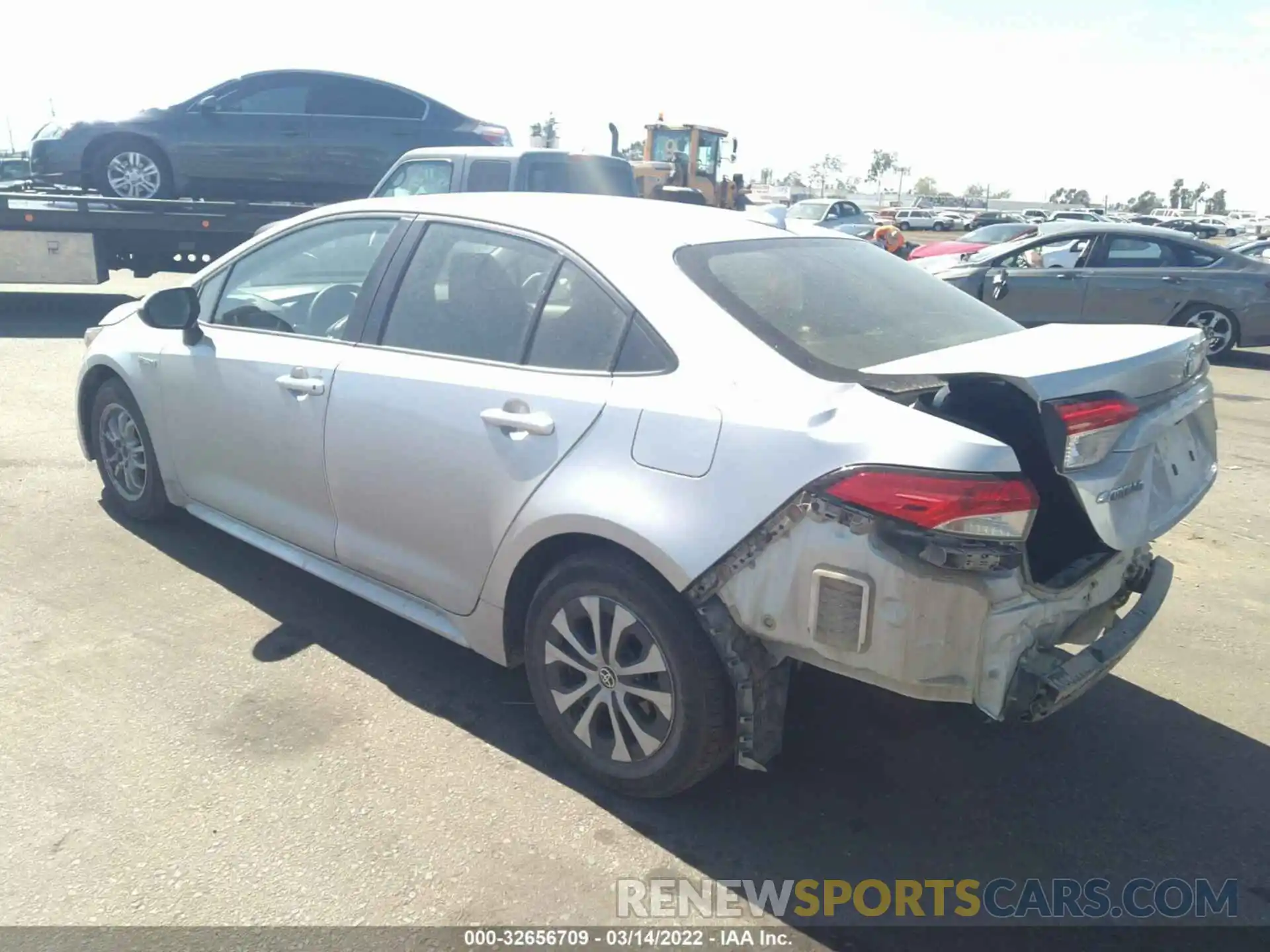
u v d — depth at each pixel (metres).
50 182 11.23
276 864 2.64
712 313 2.84
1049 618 2.55
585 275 3.07
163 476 4.52
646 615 2.78
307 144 11.30
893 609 2.39
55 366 8.55
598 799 2.99
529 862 2.71
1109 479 2.61
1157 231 11.91
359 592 3.67
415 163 9.63
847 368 2.67
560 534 2.93
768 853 2.80
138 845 2.69
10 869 2.58
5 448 6.07
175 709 3.35
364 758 3.13
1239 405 9.38
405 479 3.34
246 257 4.19
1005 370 2.49
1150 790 3.16
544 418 2.96
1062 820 3.00
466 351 3.28
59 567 4.40
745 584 2.58
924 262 13.66
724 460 2.61
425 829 2.81
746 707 2.67
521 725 3.36
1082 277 11.77
